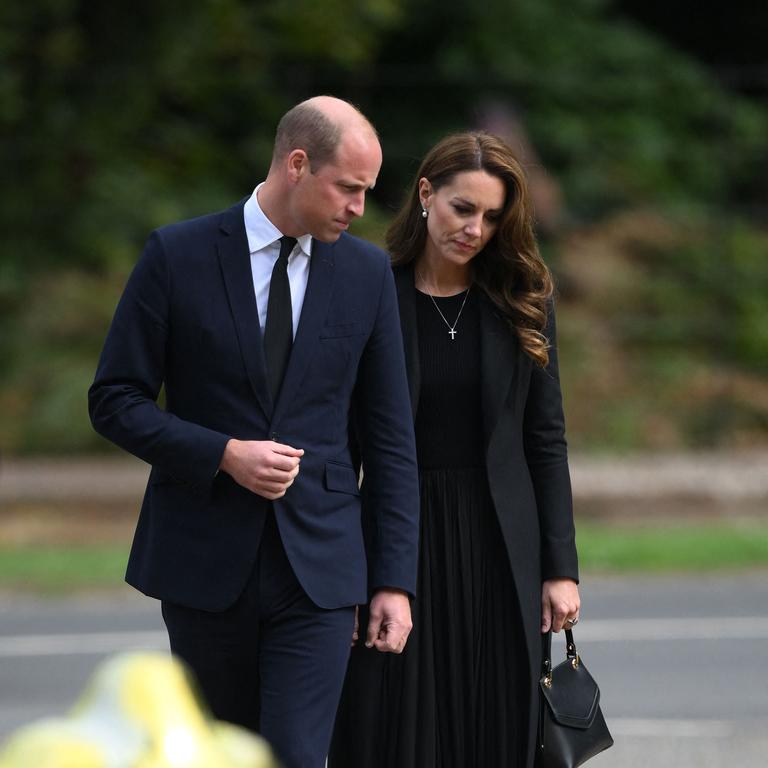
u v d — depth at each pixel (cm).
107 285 6294
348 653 1341
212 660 1330
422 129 7250
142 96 6581
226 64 6819
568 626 1506
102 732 400
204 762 396
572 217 7256
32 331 6200
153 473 1366
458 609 1470
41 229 6419
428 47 7594
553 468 1520
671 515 5212
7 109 6262
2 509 5131
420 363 1483
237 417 1317
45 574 4147
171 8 6525
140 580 1348
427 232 1497
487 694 1476
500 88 7375
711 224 7125
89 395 1328
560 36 7656
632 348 6706
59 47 6331
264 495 1273
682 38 8475
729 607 3700
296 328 1337
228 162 6862
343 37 6719
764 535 4669
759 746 2350
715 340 6762
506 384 1473
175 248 1331
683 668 2998
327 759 1530
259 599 1310
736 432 6400
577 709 1469
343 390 1356
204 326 1313
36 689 2825
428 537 1474
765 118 7775
